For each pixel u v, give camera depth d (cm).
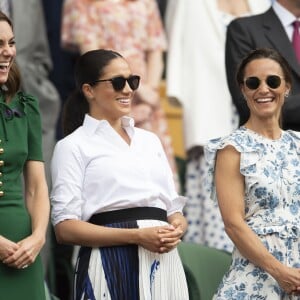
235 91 3105
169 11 3972
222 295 2667
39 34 3831
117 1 3816
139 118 3784
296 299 2662
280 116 2811
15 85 2669
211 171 2736
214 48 3853
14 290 2570
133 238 2639
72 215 2680
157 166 2755
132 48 3797
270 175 2678
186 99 3859
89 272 2659
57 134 3900
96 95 2756
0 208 2586
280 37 3188
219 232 3741
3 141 2617
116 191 2691
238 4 3866
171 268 2703
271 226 2661
